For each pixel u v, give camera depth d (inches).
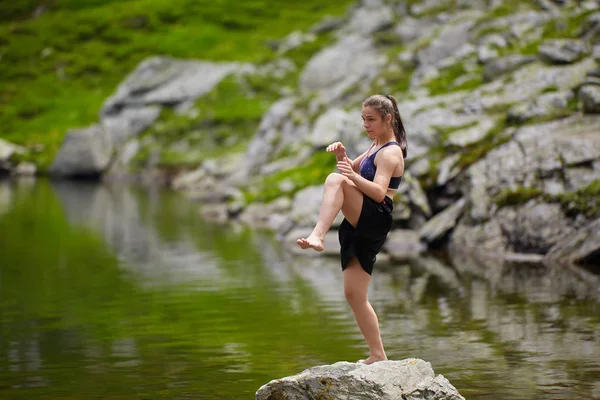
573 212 687.7
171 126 1893.5
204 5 2711.6
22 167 1969.7
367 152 307.4
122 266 740.0
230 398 329.1
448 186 804.0
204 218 1121.4
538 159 743.1
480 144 816.3
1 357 414.6
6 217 1158.3
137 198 1428.4
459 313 489.4
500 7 1210.6
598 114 784.3
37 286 642.2
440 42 1224.2
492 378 343.0
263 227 1003.3
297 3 2674.7
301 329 463.2
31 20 2950.3
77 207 1286.9
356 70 1439.5
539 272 621.9
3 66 2586.1
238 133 1823.3
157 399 331.0
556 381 335.3
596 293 532.7
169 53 2431.1
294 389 281.3
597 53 898.1
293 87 1877.5
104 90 2363.4
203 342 436.8
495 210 739.4
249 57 2210.9
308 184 1061.1
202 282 644.7
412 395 274.8
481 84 981.8
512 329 440.1
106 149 1915.6
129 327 483.8
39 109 2281.0
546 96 826.2
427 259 710.5
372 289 580.7
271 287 613.0
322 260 744.3
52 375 376.5
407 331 445.1
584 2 1089.4
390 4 1540.4
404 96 1024.9
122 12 2790.4
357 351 406.6
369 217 291.0
